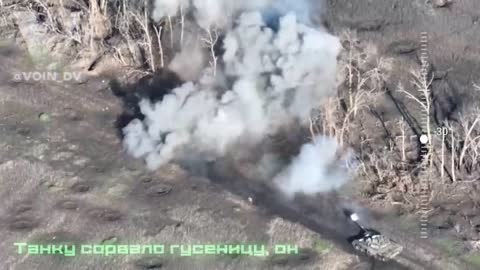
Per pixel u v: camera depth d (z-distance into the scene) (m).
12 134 34.25
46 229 30.50
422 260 28.92
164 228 30.38
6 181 32.31
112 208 31.23
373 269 28.72
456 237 29.69
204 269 28.92
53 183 32.22
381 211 30.81
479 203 30.88
